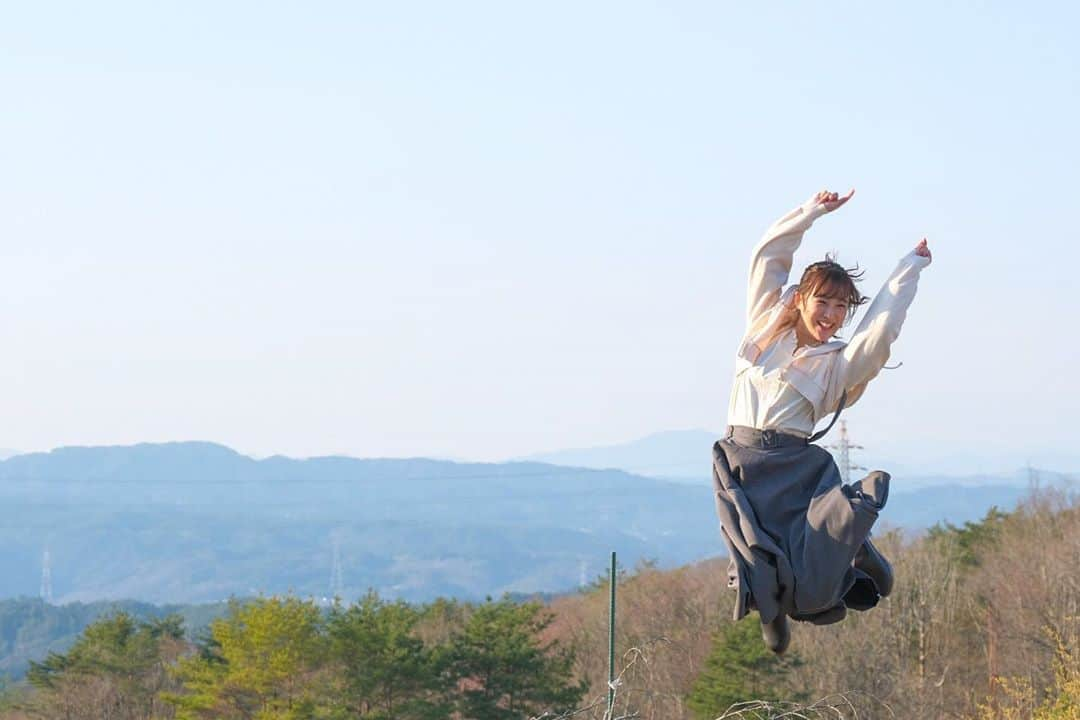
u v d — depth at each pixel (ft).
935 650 165.78
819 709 30.50
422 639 171.94
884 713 117.91
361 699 161.07
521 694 163.43
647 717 30.37
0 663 495.41
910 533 230.68
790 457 18.69
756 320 19.34
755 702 29.99
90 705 197.67
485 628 165.48
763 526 18.43
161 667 203.31
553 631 201.87
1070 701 110.01
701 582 194.39
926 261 18.92
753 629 138.10
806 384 18.76
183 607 490.90
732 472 18.90
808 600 18.06
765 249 19.25
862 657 141.18
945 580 183.11
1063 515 214.90
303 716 154.61
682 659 146.82
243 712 163.32
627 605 190.90
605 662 178.81
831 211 18.89
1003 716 125.90
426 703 158.40
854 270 19.15
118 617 210.18
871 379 18.95
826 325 18.95
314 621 165.37
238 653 161.79
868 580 18.69
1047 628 143.84
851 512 17.54
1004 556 200.75
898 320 18.49
